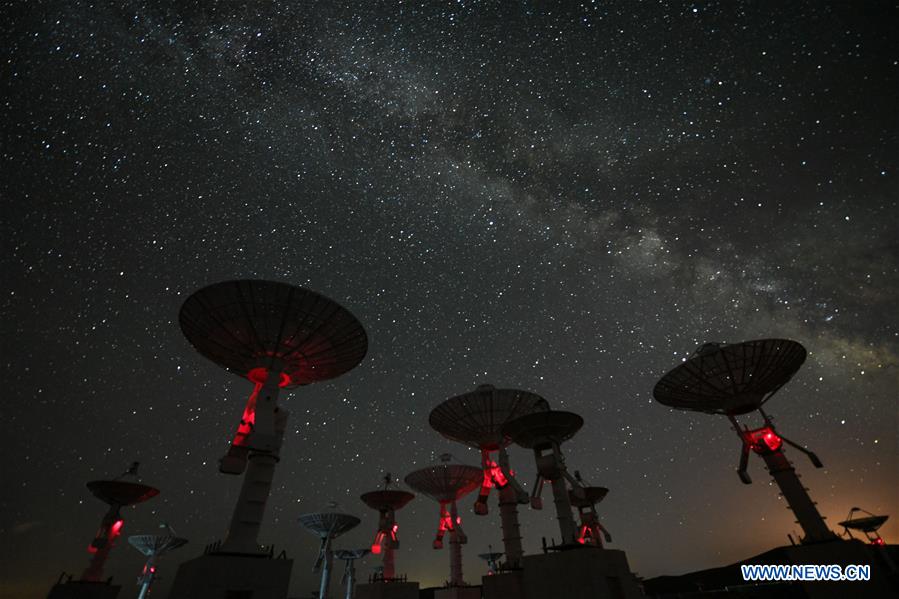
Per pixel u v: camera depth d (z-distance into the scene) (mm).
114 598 26703
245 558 17938
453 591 33312
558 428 25641
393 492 35906
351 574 34656
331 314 23000
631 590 20984
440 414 33188
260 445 20172
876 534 32531
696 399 29375
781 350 27016
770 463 25547
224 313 21859
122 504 30500
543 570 21281
